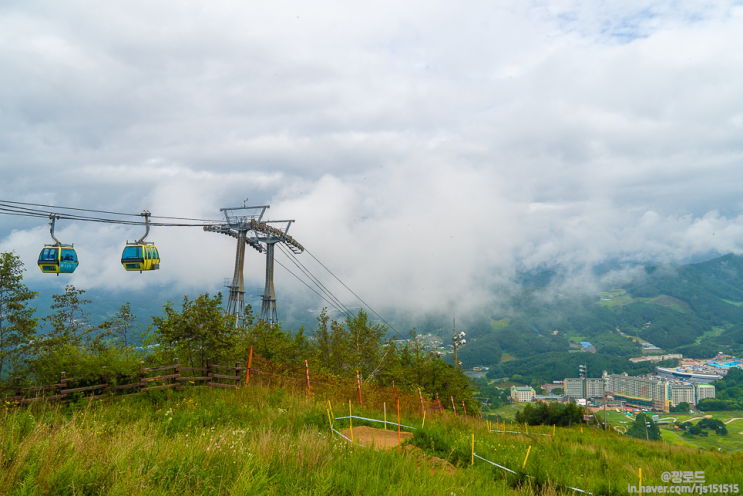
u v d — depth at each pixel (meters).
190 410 11.20
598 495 8.40
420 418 17.75
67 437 5.80
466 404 38.03
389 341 42.59
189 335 18.11
